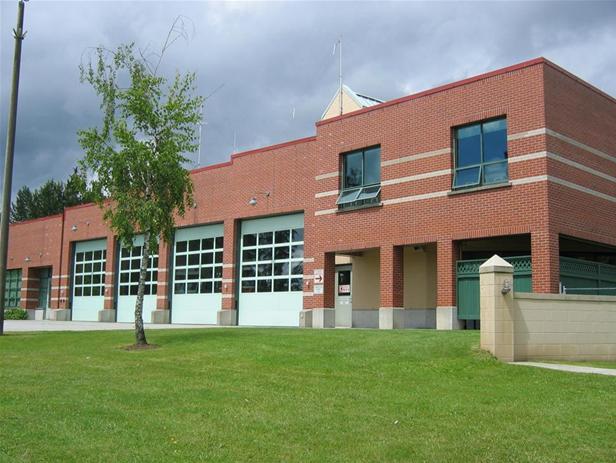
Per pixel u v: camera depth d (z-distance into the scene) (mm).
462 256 24797
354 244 24609
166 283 34969
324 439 7535
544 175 19422
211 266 33062
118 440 7359
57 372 12453
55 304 44219
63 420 8258
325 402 9555
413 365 12500
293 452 7020
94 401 9531
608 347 15203
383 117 24219
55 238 45281
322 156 26391
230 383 11094
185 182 18203
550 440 7559
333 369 12312
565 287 19812
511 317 13555
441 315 21375
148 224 17422
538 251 19281
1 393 10102
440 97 22438
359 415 8734
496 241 23516
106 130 17578
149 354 15094
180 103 18109
